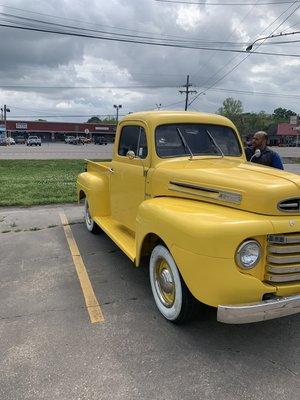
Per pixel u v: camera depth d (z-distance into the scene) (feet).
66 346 11.87
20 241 22.85
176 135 16.16
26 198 36.14
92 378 10.43
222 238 10.39
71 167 75.61
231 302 10.56
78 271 17.94
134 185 16.88
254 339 12.17
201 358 11.21
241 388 9.99
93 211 21.90
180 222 11.41
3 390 10.02
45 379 10.41
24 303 14.79
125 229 19.24
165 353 11.45
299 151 184.03
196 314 12.41
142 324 13.07
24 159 97.66
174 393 9.84
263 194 11.05
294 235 10.91
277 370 10.68
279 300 10.57
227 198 12.03
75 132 354.13
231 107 351.87
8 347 11.87
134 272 17.76
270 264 10.78
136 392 9.89
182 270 11.35
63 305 14.57
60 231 24.97
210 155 16.37
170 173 14.32
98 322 13.25
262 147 20.59
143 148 16.30
